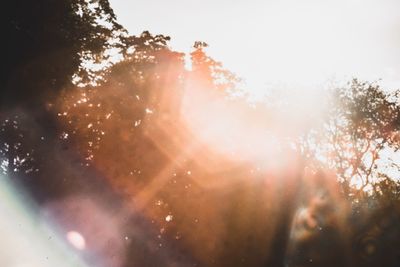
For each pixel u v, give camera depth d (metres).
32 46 20.89
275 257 19.08
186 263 19.88
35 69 21.66
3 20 19.03
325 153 33.75
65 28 22.98
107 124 24.77
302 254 18.84
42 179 24.38
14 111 22.69
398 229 16.97
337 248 18.00
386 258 16.73
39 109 23.89
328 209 19.31
